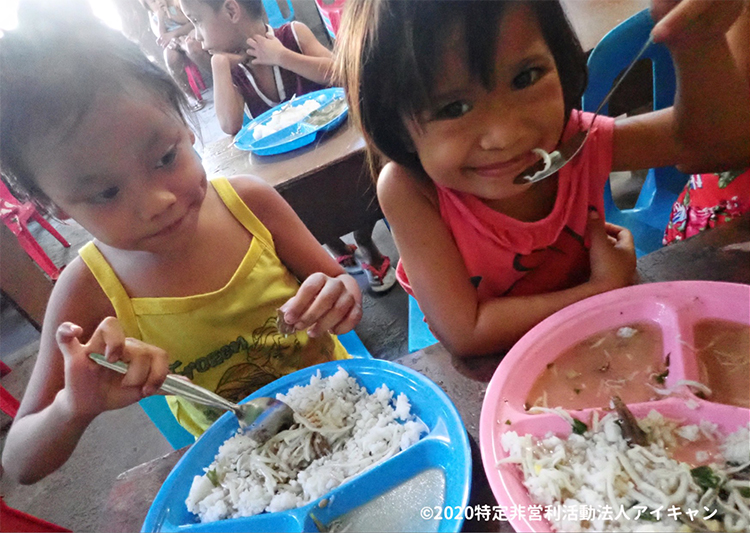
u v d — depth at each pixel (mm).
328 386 656
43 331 851
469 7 466
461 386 610
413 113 560
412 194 730
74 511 1662
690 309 558
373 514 523
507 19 473
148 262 842
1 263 2041
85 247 862
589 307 587
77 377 606
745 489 417
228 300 892
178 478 594
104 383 632
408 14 485
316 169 1444
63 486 1766
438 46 485
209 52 2197
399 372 629
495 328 652
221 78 2100
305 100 1806
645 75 1487
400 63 520
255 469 597
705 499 417
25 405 830
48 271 2789
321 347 1003
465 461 490
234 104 2119
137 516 590
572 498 438
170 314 866
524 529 409
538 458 474
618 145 766
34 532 539
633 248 741
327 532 523
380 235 2469
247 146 1597
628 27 1076
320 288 804
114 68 581
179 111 691
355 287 912
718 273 618
